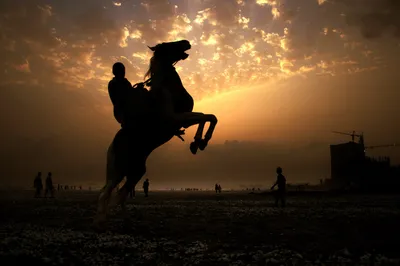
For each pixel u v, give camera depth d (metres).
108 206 9.08
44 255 5.98
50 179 36.06
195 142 7.70
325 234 8.83
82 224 10.59
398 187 51.66
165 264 6.07
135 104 8.05
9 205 20.28
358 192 50.09
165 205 21.81
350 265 5.67
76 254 6.34
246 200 32.12
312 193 45.81
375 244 7.32
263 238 8.44
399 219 11.71
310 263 5.80
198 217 13.08
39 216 13.26
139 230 9.61
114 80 8.51
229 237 8.71
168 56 8.22
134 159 8.46
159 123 7.98
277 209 17.83
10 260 5.45
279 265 5.80
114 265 5.82
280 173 21.06
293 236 8.62
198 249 7.22
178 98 8.14
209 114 8.00
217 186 67.75
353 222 11.02
